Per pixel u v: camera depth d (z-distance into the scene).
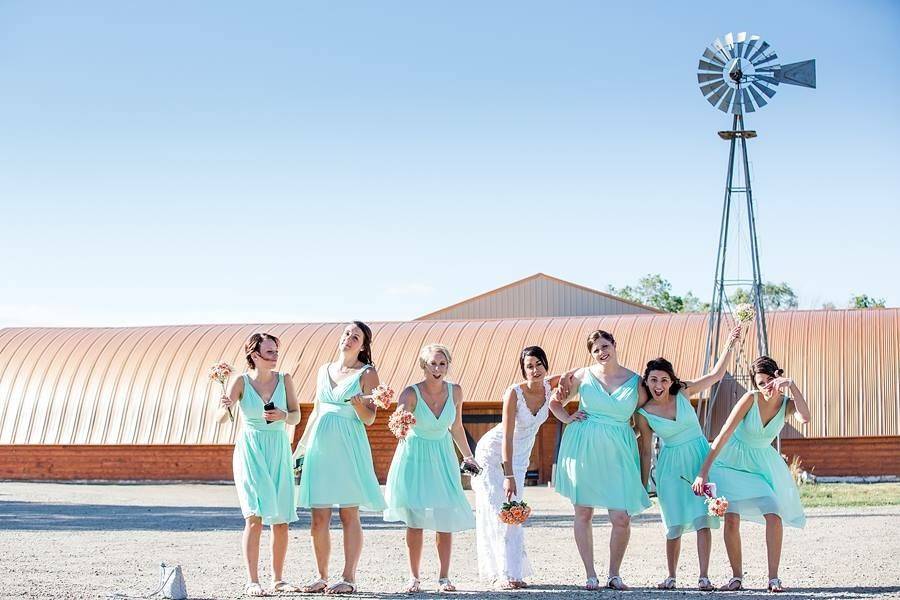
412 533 9.59
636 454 9.66
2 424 37.06
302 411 35.41
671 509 9.51
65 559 12.53
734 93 28.83
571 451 9.63
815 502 22.16
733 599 8.59
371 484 9.54
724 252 30.31
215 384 36.28
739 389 33.09
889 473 30.80
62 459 36.47
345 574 9.41
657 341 35.00
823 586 9.52
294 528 17.80
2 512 21.70
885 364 32.12
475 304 50.00
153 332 39.66
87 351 38.59
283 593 9.31
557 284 49.56
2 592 9.42
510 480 9.65
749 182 29.61
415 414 9.66
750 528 15.89
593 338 9.66
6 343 39.78
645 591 9.27
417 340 37.00
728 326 34.72
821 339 33.50
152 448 35.88
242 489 9.30
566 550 13.89
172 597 9.04
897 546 13.05
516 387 9.84
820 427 31.30
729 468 9.51
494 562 9.98
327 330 38.56
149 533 16.64
